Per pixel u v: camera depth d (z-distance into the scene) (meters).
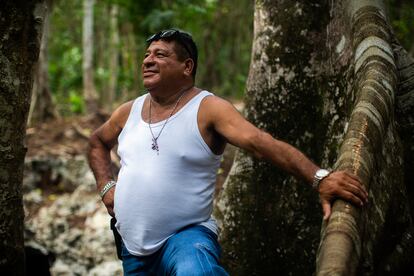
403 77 3.34
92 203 8.35
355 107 2.72
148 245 2.68
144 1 9.66
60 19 16.95
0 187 3.16
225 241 4.02
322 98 3.78
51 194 8.82
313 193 3.76
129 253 2.77
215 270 2.50
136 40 12.98
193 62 2.77
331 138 3.62
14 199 3.22
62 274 7.48
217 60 16.44
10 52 3.14
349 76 3.44
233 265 3.96
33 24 3.21
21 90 3.20
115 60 13.91
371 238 2.36
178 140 2.65
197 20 11.54
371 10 3.48
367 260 2.26
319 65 3.85
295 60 3.91
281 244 3.83
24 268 3.38
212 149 2.70
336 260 1.94
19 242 3.30
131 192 2.68
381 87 2.85
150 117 2.77
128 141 2.77
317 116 3.81
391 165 2.76
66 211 8.27
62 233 7.92
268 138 2.51
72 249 7.69
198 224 2.70
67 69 17.17
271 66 3.99
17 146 3.21
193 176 2.67
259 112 4.03
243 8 15.89
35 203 8.60
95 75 16.44
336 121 3.60
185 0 9.62
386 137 2.77
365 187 2.32
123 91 14.73
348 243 2.03
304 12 3.90
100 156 3.10
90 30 11.63
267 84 4.01
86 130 9.82
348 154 2.45
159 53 2.72
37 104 10.49
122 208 2.71
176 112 2.71
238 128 2.56
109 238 7.67
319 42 3.86
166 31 2.75
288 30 3.94
